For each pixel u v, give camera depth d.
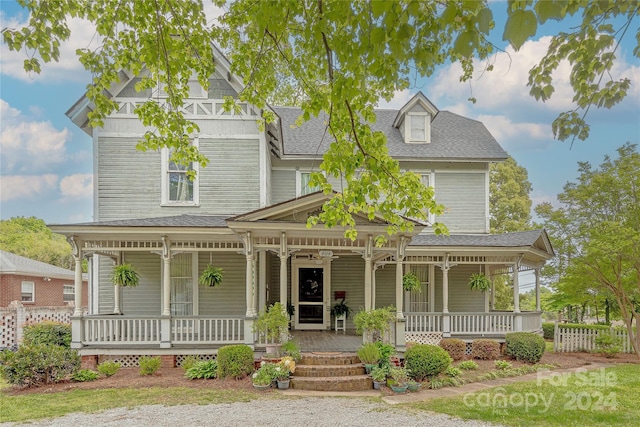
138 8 5.99
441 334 13.73
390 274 15.88
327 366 9.57
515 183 27.61
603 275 14.78
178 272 13.50
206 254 13.58
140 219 12.35
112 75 6.34
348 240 11.20
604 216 15.24
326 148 15.68
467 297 16.03
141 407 7.49
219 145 13.84
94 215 13.38
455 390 9.05
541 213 16.45
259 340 10.96
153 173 13.66
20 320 15.12
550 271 16.30
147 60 6.45
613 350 13.91
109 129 13.55
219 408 7.46
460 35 3.04
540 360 12.67
